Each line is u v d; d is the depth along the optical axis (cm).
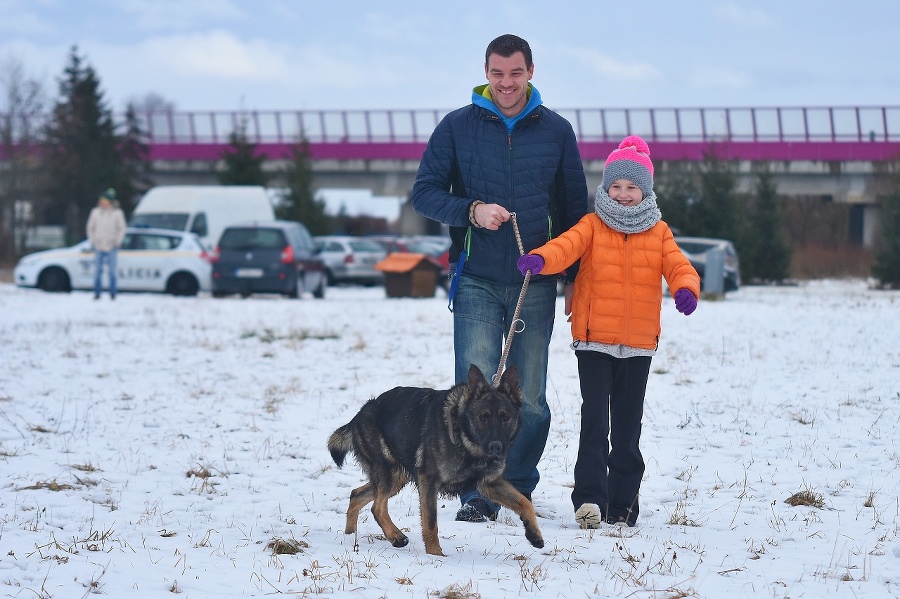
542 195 833
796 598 609
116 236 3070
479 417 697
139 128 7806
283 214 6506
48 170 7331
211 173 7731
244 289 3300
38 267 3500
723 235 5259
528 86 844
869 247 6172
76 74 7662
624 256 805
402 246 5391
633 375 812
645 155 814
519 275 832
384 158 7556
